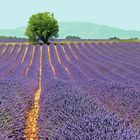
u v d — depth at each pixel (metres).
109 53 46.31
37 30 66.75
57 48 56.06
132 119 9.66
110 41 63.94
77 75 25.88
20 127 8.91
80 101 9.48
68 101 9.46
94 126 6.19
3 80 16.09
